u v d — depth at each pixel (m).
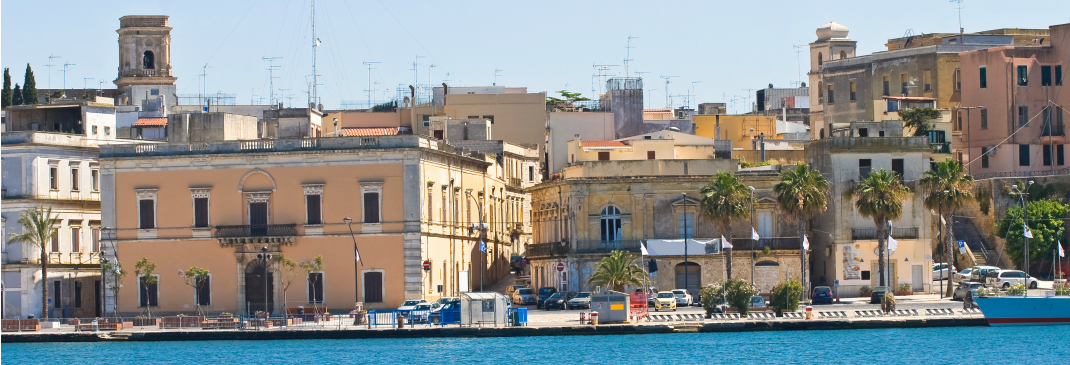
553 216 156.38
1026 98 185.62
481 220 166.12
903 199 144.25
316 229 142.12
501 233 177.88
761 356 108.19
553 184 154.00
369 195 141.25
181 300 144.88
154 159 145.62
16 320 130.00
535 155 198.50
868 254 149.38
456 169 155.25
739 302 127.25
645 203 148.88
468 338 121.19
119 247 146.50
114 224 146.75
